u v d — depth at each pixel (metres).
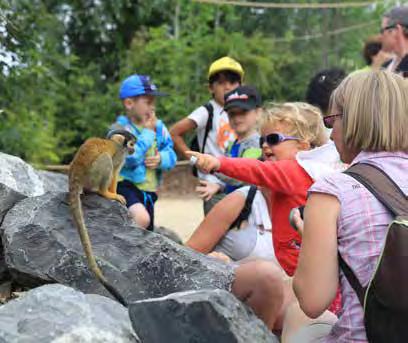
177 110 16.81
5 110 8.04
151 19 18.27
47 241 3.48
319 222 2.33
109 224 3.58
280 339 3.19
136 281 3.38
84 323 2.52
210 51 17.47
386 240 2.14
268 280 3.04
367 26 20.73
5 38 6.75
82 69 17.14
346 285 2.38
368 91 2.40
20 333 2.42
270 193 3.91
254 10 19.92
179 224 10.95
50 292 2.68
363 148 2.44
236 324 2.46
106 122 16.94
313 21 20.42
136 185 4.94
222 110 5.74
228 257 3.89
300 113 3.80
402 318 2.11
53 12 15.65
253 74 17.97
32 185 4.28
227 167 3.49
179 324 2.45
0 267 3.82
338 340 2.38
